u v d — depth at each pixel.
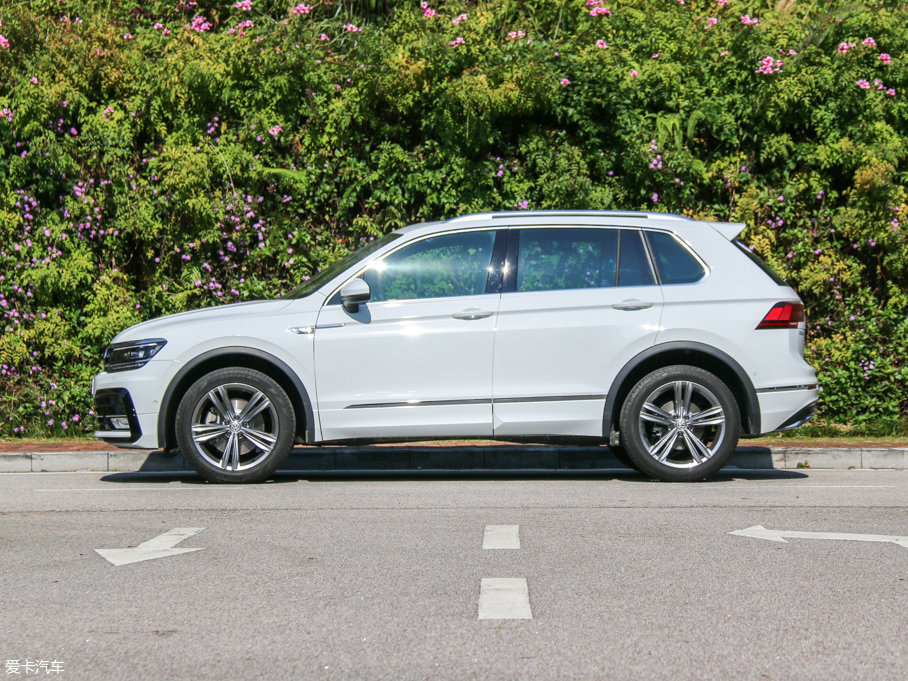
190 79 11.80
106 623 4.68
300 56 12.04
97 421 9.16
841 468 10.16
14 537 6.56
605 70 11.98
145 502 7.89
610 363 8.73
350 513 7.30
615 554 5.94
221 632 4.52
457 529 6.68
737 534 6.49
